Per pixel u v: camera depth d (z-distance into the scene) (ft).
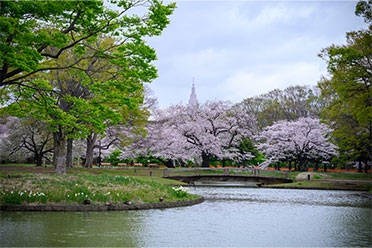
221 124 153.48
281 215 52.26
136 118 116.47
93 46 75.97
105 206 49.49
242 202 69.87
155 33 49.70
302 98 188.14
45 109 51.11
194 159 175.73
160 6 47.96
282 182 131.13
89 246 29.40
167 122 154.61
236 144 161.89
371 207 64.13
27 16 42.09
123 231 35.99
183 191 64.08
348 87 90.94
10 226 36.19
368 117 90.89
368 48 90.53
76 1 41.57
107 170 118.83
